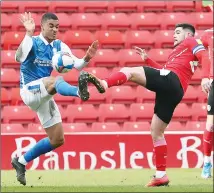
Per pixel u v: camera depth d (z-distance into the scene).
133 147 38.06
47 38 25.38
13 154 37.88
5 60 46.97
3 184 28.42
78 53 46.94
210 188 22.48
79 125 42.12
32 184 29.00
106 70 45.97
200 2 51.34
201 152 37.97
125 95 45.19
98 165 38.03
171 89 24.44
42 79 24.77
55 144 26.64
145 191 20.83
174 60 25.20
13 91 45.22
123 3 51.19
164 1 51.38
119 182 30.70
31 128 41.88
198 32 48.19
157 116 25.14
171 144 38.00
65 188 22.42
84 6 51.12
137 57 47.38
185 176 33.41
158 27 49.88
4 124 42.22
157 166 25.36
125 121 43.62
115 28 49.78
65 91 23.22
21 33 48.75
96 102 45.06
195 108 43.84
